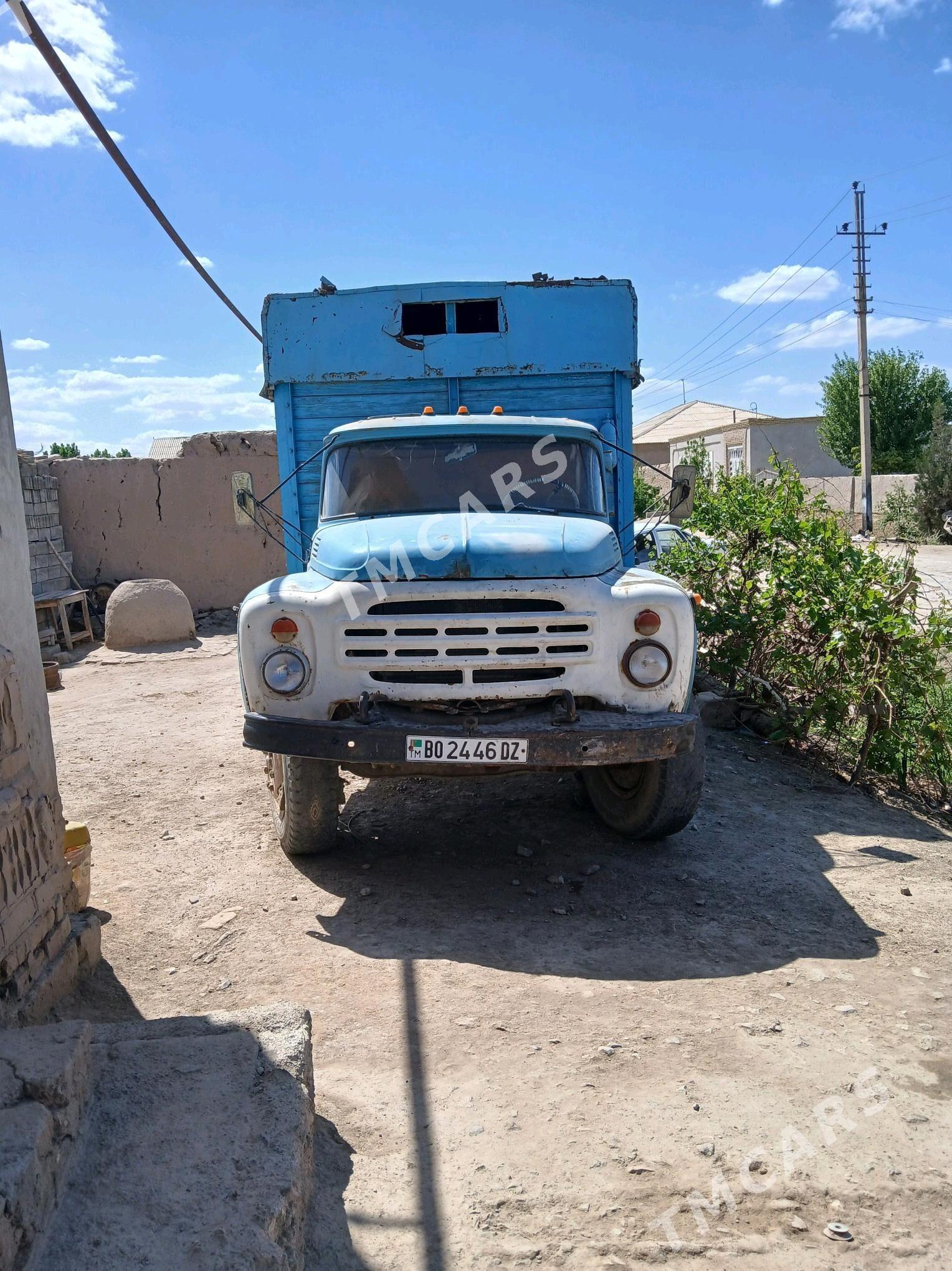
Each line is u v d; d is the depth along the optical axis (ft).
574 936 13.25
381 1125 9.18
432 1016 11.10
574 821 17.80
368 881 15.21
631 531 21.18
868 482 108.58
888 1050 10.38
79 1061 7.75
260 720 14.11
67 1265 6.22
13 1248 6.03
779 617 22.50
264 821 17.92
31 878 10.33
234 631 43.86
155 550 46.68
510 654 14.12
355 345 21.29
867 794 20.18
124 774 20.94
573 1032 10.71
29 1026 9.30
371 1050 10.44
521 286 21.21
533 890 14.75
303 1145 7.69
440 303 21.36
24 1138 6.57
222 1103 7.91
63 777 20.77
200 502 46.80
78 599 42.09
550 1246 7.67
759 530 23.58
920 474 100.27
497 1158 8.68
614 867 15.62
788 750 22.71
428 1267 7.47
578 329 21.34
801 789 20.13
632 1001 11.44
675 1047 10.40
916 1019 11.06
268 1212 6.78
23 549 11.16
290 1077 8.32
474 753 13.51
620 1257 7.55
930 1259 7.54
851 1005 11.34
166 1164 7.22
